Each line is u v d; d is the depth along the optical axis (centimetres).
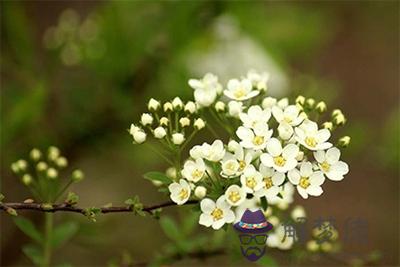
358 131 873
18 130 735
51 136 767
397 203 1138
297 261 523
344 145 421
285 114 402
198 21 757
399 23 1289
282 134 387
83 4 1049
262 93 452
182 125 410
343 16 1281
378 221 1111
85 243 673
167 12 743
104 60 750
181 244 548
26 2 893
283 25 875
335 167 393
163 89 763
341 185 1155
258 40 795
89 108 772
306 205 1123
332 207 1128
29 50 762
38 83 743
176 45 747
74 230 536
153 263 557
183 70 755
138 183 985
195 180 382
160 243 905
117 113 768
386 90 1266
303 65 1087
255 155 409
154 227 915
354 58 1284
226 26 779
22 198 808
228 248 546
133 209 389
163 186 461
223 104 432
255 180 378
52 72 794
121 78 754
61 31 798
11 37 759
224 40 783
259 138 388
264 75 471
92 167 954
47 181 516
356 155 1153
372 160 1127
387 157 994
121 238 895
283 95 804
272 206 507
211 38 777
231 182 393
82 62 770
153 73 757
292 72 1037
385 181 1158
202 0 736
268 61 794
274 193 377
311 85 843
